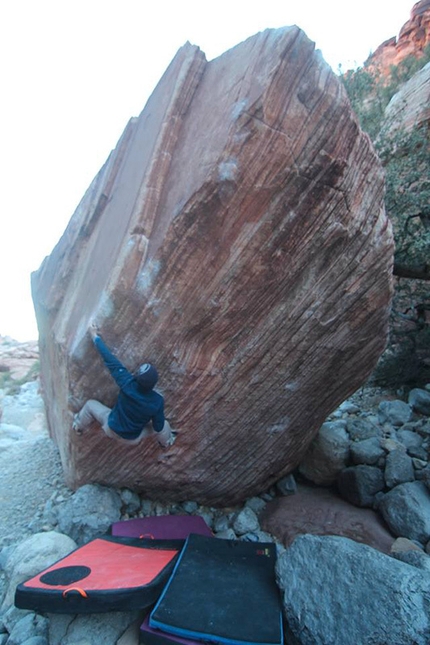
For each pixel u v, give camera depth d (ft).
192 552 10.07
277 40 7.82
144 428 10.36
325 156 8.22
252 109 7.75
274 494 15.97
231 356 10.90
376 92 34.55
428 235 20.54
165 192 9.65
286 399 12.44
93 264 12.94
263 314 10.32
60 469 17.47
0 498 15.96
